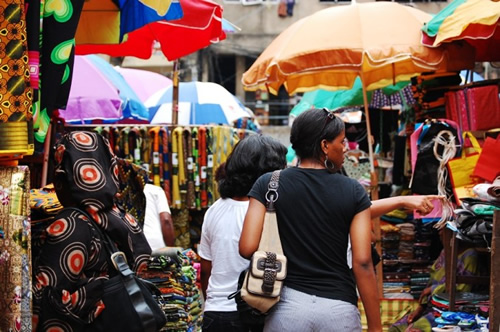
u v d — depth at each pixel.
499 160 5.20
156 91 12.92
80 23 4.97
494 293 4.07
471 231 4.68
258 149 4.07
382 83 8.95
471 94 6.20
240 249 3.36
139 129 7.14
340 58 6.71
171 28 5.80
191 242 7.52
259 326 3.59
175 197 7.19
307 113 3.44
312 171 3.38
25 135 3.00
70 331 3.08
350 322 3.19
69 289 3.10
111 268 3.26
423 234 7.02
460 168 5.58
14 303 2.93
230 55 25.23
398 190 8.24
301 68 6.80
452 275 5.05
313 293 3.21
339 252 3.29
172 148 7.20
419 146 6.09
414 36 6.72
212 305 4.03
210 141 7.25
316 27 6.96
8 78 3.00
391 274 7.08
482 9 5.89
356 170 7.45
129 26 4.96
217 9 5.48
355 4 7.19
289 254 3.29
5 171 2.98
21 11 3.03
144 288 3.23
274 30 24.88
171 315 4.00
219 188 4.17
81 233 3.14
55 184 3.37
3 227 2.96
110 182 3.33
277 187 3.36
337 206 3.29
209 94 11.91
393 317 6.83
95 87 9.34
